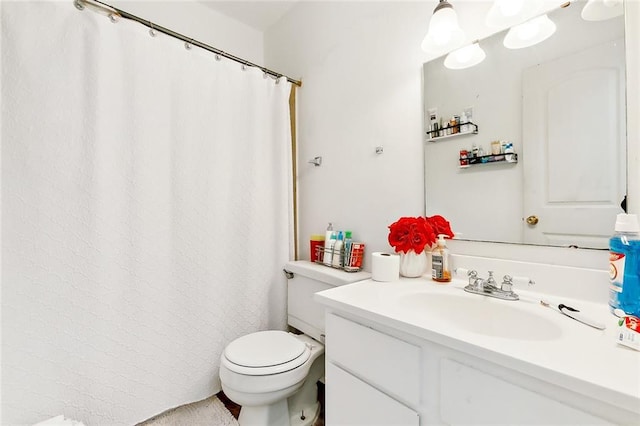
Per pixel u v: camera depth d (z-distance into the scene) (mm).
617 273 736
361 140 1495
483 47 1074
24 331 1040
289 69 1997
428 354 697
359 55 1506
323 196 1728
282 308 1704
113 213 1197
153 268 1292
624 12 806
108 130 1185
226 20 2082
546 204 937
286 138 1762
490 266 1033
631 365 514
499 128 1036
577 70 879
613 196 822
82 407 1132
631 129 792
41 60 1069
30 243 1051
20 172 1040
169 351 1336
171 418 1368
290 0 1911
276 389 1126
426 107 1231
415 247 1134
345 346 900
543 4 928
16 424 1022
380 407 783
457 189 1142
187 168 1407
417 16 1260
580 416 483
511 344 595
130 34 1251
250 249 1608
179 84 1390
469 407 620
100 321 1164
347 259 1456
